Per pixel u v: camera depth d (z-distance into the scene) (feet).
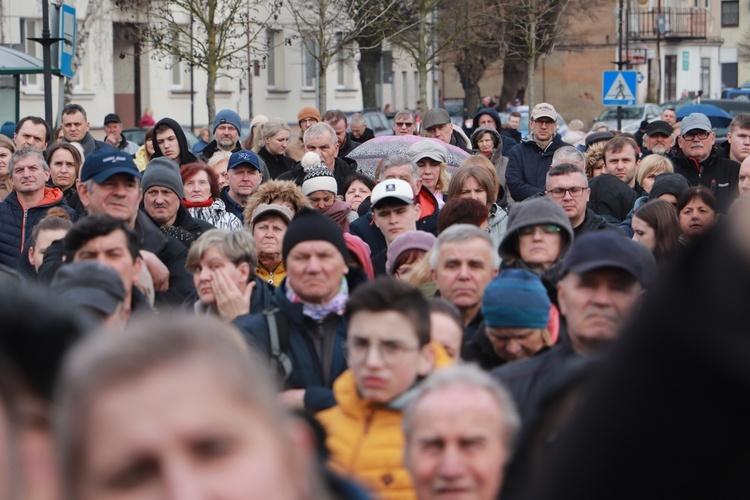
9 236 70.13
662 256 59.21
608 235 31.89
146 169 62.59
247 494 11.48
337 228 40.29
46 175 71.26
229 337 12.34
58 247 49.62
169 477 11.37
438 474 25.22
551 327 38.24
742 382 9.86
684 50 467.93
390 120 294.46
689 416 10.07
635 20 449.89
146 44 199.52
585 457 10.51
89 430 11.49
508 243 49.21
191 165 72.38
